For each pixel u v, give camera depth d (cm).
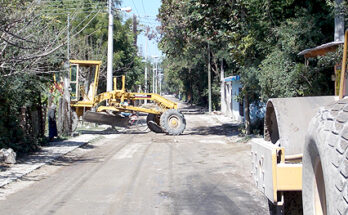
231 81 3809
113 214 735
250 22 1784
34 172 1184
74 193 906
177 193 896
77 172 1185
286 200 536
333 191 315
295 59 1456
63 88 2241
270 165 519
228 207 771
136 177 1092
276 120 610
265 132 637
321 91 1366
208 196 865
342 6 1059
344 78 495
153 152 1642
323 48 936
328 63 1116
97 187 968
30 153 1554
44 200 844
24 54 1230
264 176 552
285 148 547
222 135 2372
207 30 1977
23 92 1441
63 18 1831
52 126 1952
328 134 351
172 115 2411
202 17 1922
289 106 571
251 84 1873
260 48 1712
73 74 2411
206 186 966
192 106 6894
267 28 1667
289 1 1574
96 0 3006
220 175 1113
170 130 2392
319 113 402
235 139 2089
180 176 1102
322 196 402
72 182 1034
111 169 1231
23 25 1221
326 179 336
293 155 546
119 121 2478
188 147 1809
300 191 523
